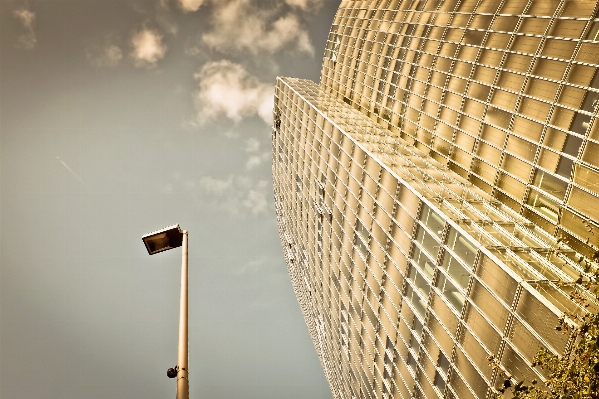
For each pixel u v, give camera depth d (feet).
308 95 246.47
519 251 86.17
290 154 258.37
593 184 87.61
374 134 175.11
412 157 148.56
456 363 96.43
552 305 69.00
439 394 104.37
